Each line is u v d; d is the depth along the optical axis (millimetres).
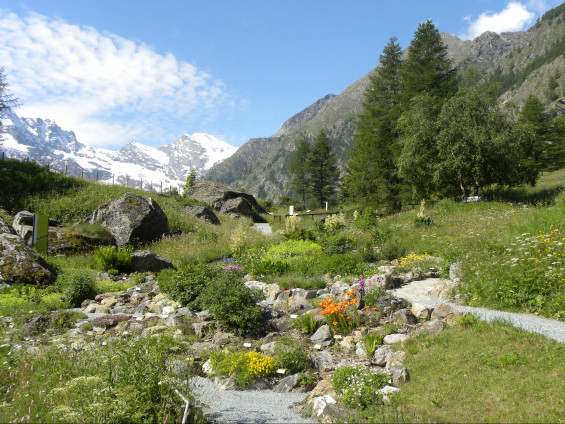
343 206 49312
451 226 20016
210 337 8406
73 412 4199
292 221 23094
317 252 17438
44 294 12180
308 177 77188
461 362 5828
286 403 5734
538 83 189250
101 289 12961
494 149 27781
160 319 9344
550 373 5117
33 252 14102
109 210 22438
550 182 41438
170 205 34000
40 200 27750
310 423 4906
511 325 6805
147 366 4926
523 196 30891
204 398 5824
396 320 8102
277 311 9523
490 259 10672
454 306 9039
